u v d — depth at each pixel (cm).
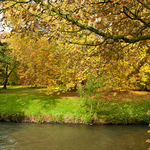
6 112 1480
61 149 919
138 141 1025
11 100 1797
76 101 1722
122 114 1437
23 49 1741
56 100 1775
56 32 439
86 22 461
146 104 1697
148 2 340
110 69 584
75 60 548
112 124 1358
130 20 496
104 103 1705
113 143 998
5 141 1019
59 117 1409
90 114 1396
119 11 400
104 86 945
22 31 427
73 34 502
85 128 1269
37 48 1380
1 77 2520
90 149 921
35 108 1581
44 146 955
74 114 1427
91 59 552
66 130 1227
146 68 1374
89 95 1421
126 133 1159
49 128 1268
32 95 2023
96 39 555
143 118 1364
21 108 1575
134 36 488
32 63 1691
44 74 1351
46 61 1341
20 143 992
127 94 2227
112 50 495
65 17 393
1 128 1257
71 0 391
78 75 598
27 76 1941
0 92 2452
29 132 1179
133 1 407
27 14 420
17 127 1286
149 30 551
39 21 422
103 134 1146
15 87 3694
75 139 1061
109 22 497
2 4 420
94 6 439
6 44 2347
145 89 2680
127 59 637
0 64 2573
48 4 383
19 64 2984
